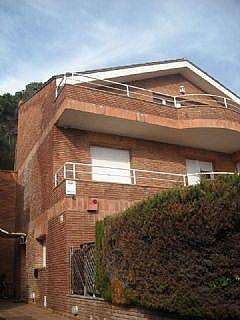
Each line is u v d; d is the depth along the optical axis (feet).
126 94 53.78
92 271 35.63
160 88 60.54
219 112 54.70
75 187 42.55
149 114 51.57
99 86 53.67
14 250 66.13
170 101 59.77
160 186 52.39
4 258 65.36
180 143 58.65
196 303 22.12
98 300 33.24
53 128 49.93
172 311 23.94
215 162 62.03
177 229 23.77
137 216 27.73
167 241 24.49
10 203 68.54
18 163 70.69
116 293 29.68
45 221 49.57
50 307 44.47
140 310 27.55
